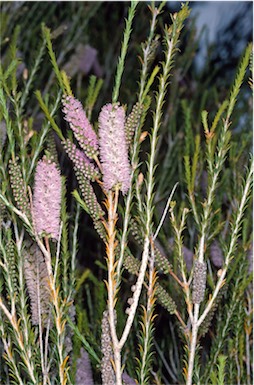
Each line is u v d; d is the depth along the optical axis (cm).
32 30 151
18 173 61
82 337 68
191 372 65
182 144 136
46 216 59
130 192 64
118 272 62
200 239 68
